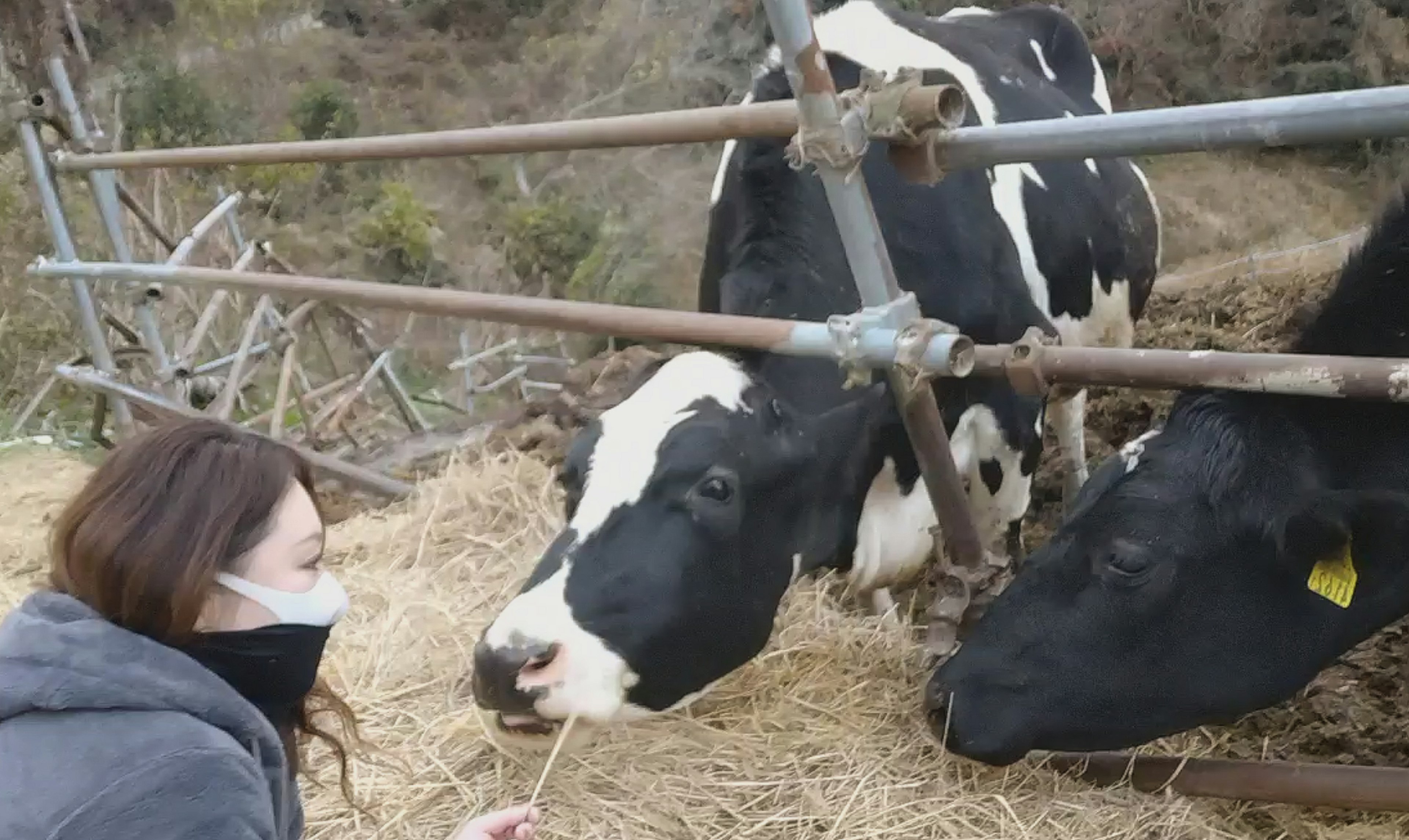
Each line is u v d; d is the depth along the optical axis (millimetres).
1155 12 9578
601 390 4801
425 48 12602
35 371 7309
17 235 8016
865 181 2516
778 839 2260
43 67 4520
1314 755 2717
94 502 1225
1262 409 2223
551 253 10203
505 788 2408
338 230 10672
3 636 1215
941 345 1857
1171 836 2307
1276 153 9516
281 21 12461
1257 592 2242
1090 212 3438
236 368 4777
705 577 2145
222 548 1223
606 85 11750
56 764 1124
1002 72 3334
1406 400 1617
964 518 2381
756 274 2463
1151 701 2328
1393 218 2215
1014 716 2346
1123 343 3943
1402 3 9047
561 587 2082
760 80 2654
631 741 2523
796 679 2740
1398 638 3010
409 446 5152
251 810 1168
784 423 2275
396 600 3264
